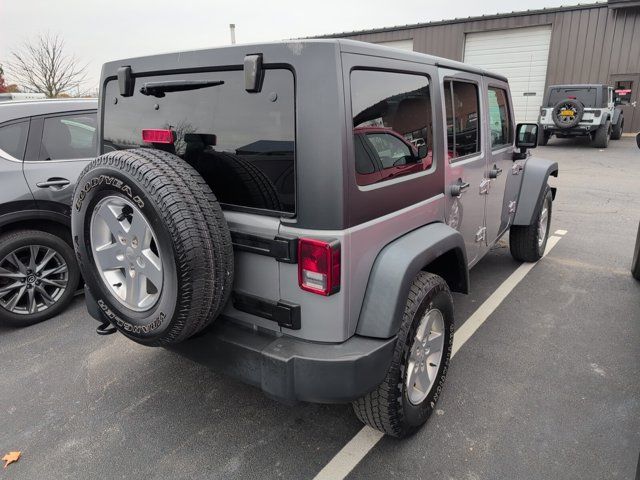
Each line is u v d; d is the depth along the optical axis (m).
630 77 16.83
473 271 4.71
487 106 3.33
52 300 3.81
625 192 8.50
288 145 1.83
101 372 3.08
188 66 2.07
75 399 2.80
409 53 2.27
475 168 3.13
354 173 1.83
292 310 1.91
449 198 2.72
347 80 1.78
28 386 2.93
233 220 2.00
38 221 3.70
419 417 2.38
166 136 2.04
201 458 2.33
